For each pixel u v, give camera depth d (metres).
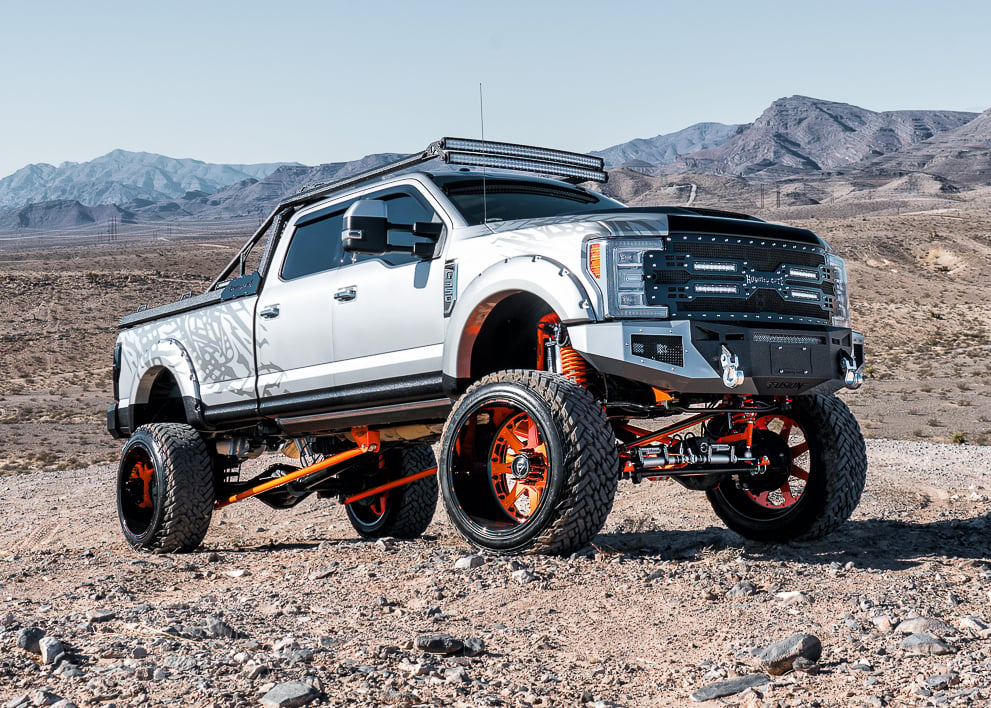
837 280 5.91
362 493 8.07
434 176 6.32
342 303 6.44
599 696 3.25
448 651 3.71
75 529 13.76
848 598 4.38
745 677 3.29
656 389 5.52
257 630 4.21
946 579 4.88
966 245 151.50
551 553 5.18
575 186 7.07
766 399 6.04
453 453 5.48
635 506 9.44
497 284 5.37
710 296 5.23
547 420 5.02
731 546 6.23
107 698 3.29
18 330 114.56
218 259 194.38
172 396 8.72
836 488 6.08
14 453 40.47
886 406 45.81
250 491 7.81
